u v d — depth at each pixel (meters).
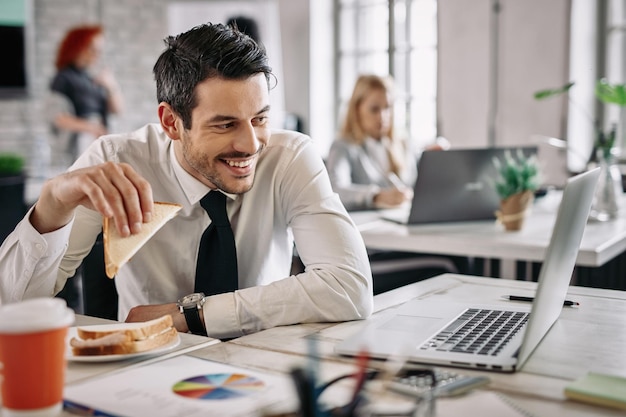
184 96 1.48
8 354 0.87
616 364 1.15
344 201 3.40
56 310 0.89
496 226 2.71
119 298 1.84
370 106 3.84
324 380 1.06
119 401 0.98
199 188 1.66
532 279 2.77
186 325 1.44
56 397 0.90
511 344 1.21
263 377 1.07
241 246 1.73
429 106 5.48
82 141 5.78
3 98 6.40
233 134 1.47
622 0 4.50
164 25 7.00
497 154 2.74
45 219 1.41
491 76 4.94
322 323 1.44
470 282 1.77
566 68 4.54
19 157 4.10
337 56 6.00
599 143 2.89
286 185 1.70
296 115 6.06
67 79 5.76
